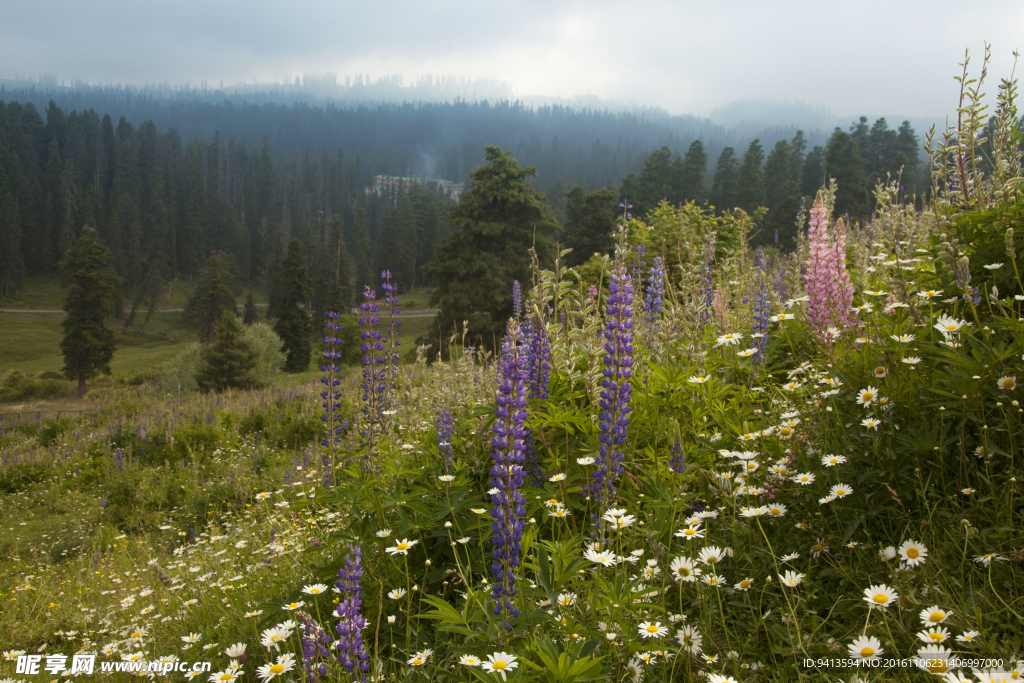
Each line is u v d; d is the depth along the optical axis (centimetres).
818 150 11375
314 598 315
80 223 14775
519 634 218
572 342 412
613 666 215
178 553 676
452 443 383
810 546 262
